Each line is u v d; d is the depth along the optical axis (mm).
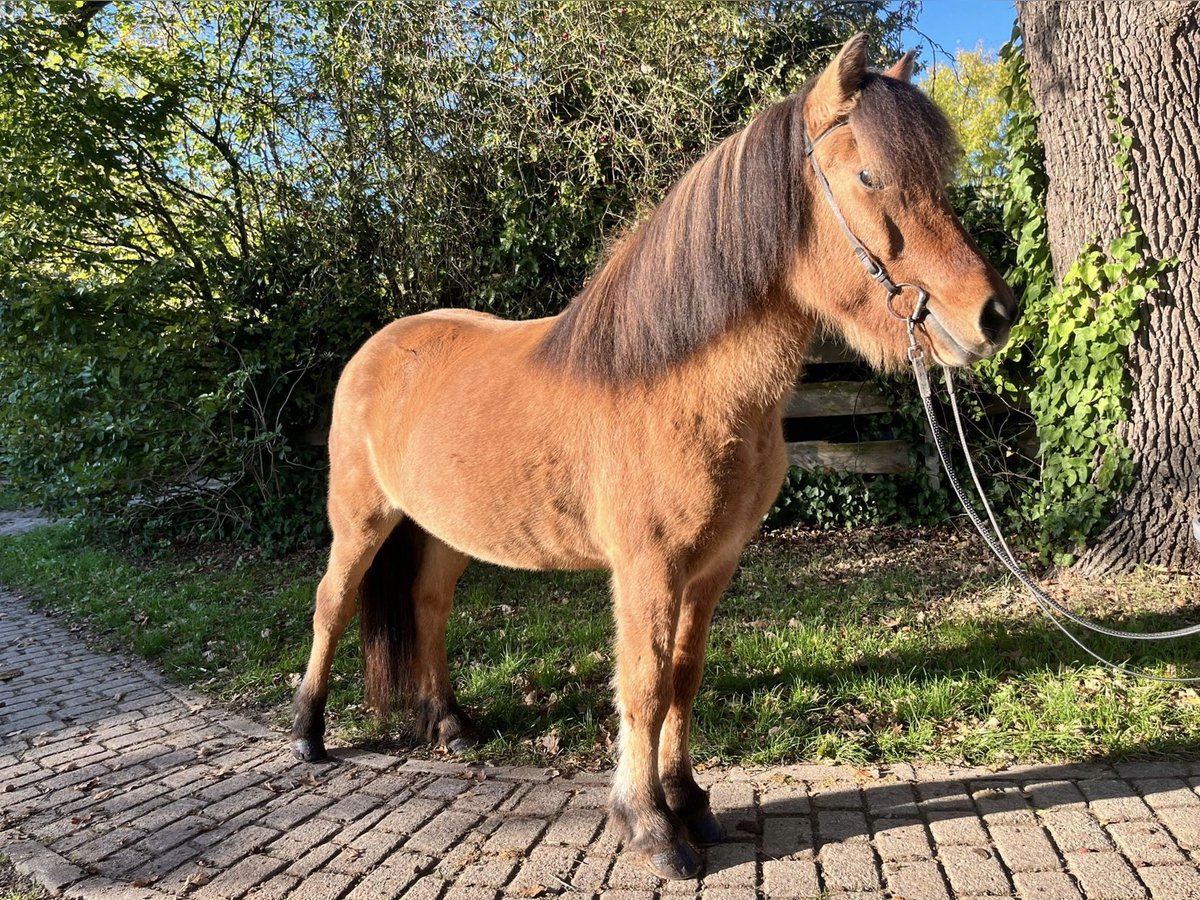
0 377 6844
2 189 6297
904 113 1818
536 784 2836
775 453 2303
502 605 4918
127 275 6957
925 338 1896
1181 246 4184
